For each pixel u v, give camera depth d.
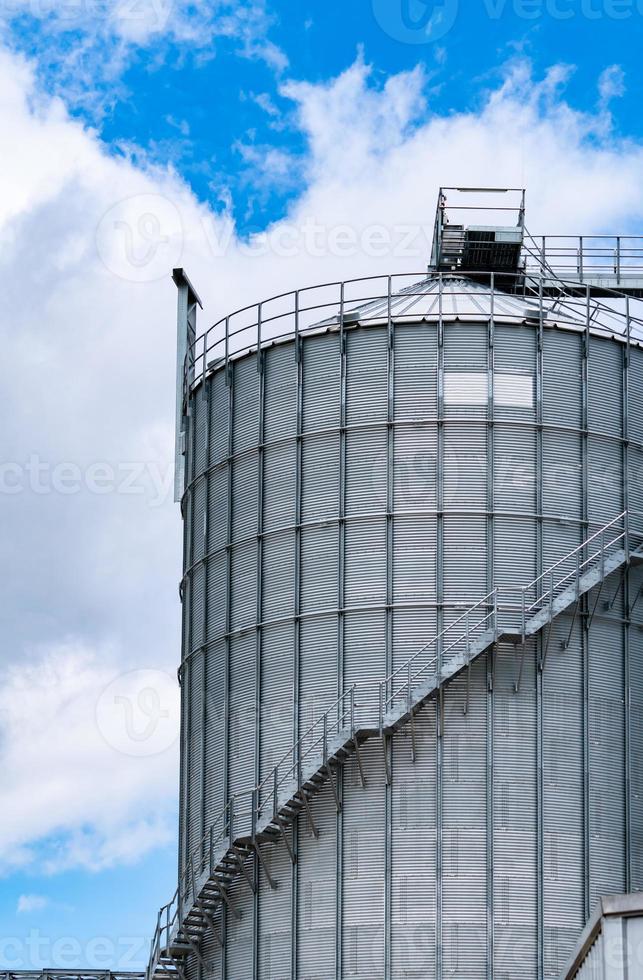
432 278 63.72
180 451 64.62
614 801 56.53
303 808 56.50
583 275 68.19
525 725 56.16
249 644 58.75
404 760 55.91
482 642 55.50
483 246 65.00
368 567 57.34
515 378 58.66
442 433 57.97
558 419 58.69
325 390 59.38
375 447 58.25
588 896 55.31
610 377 59.84
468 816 55.34
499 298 61.03
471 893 54.75
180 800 61.75
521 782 55.72
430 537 57.22
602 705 57.09
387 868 55.19
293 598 58.09
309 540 58.31
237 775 58.00
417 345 58.84
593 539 58.16
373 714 55.91
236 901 57.44
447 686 56.28
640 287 67.94
